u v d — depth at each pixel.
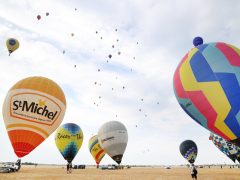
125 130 39.47
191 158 35.25
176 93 15.17
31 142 17.47
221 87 12.95
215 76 13.30
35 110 17.91
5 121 17.78
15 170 37.16
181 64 15.09
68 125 36.66
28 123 17.53
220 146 27.66
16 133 17.27
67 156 35.91
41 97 18.30
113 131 38.62
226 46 14.23
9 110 17.67
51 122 18.39
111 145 38.28
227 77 13.00
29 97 18.00
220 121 12.95
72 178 26.61
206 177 29.44
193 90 13.85
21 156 17.28
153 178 28.31
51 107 18.48
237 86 12.66
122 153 38.72
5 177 25.62
